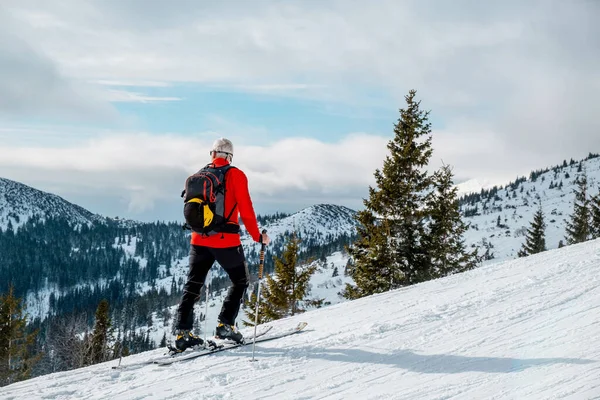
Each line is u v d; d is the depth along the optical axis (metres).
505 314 4.46
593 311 4.07
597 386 2.54
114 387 3.49
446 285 6.71
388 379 3.25
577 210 45.16
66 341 23.14
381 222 21.59
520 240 169.62
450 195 25.73
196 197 4.25
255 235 4.35
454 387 2.94
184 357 4.18
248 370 3.70
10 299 29.20
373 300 6.44
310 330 4.95
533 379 2.86
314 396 3.06
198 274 4.46
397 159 21.88
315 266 23.69
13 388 3.57
